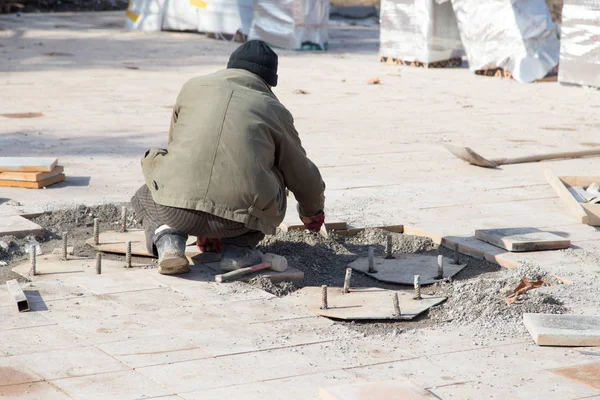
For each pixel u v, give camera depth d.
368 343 11.44
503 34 43.91
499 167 23.11
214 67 47.06
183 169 13.57
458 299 13.16
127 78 41.84
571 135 28.23
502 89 40.19
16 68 44.66
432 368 10.59
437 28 48.38
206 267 14.45
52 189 19.70
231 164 13.45
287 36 56.94
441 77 44.59
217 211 13.47
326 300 12.82
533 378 10.30
